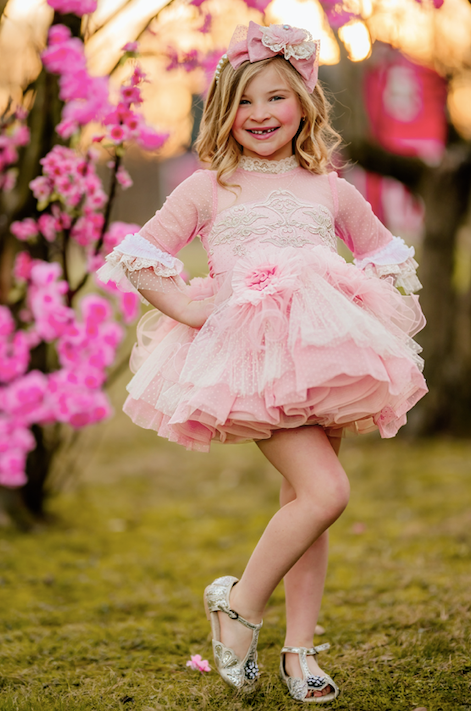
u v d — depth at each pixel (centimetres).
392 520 360
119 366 350
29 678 194
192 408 162
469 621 220
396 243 198
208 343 167
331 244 184
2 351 325
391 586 264
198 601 263
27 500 372
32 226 317
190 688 183
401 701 173
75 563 313
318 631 221
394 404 175
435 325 523
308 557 183
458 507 370
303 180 189
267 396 158
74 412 319
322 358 157
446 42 401
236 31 188
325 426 176
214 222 183
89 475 472
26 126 322
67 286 308
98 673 198
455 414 533
